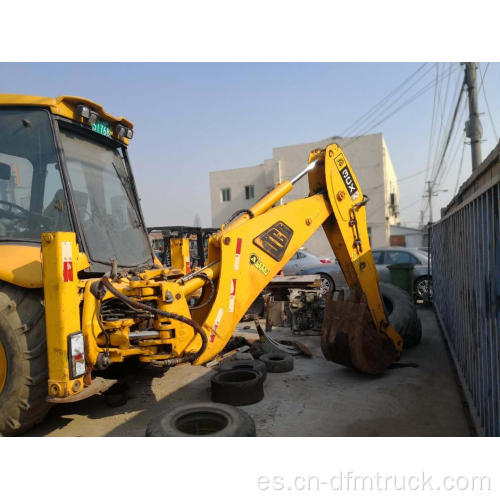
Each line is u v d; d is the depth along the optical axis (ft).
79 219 12.87
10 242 12.67
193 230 28.96
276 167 103.65
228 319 13.24
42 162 12.83
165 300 12.10
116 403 14.52
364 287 16.52
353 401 14.66
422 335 24.18
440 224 25.75
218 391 14.61
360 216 16.71
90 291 11.93
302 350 20.59
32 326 11.51
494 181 9.59
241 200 113.29
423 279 36.60
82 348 11.35
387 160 102.58
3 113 12.96
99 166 14.83
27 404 11.41
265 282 14.14
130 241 15.72
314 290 27.55
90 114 13.69
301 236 15.07
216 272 13.41
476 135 44.14
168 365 12.05
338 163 16.11
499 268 9.61
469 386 14.28
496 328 10.00
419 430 12.30
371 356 16.51
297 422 13.08
